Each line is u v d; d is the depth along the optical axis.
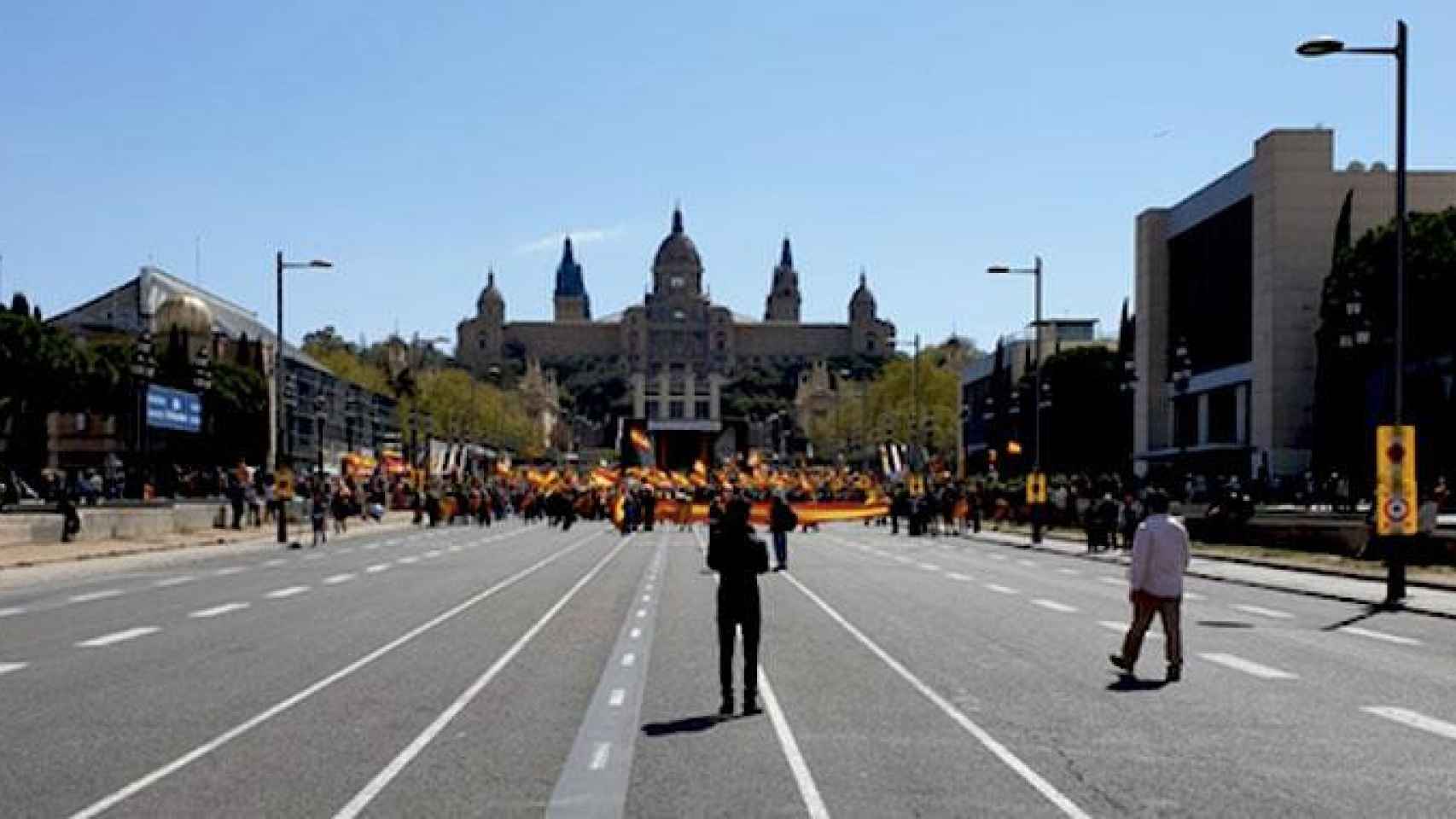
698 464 114.31
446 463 133.00
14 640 26.12
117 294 146.00
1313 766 14.20
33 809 12.19
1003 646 25.38
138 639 26.27
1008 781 13.45
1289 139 108.38
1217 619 31.22
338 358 198.12
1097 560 58.06
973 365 181.75
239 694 19.19
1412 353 89.94
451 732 16.12
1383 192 108.06
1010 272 80.25
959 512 89.88
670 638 26.48
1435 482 80.25
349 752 14.84
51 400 110.81
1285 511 77.19
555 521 103.25
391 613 31.77
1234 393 118.31
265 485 89.00
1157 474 112.19
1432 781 13.50
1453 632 28.42
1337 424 94.25
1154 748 15.20
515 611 32.44
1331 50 36.47
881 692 19.48
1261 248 110.25
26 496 88.75
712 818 11.86
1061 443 141.38
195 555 57.59
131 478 91.31
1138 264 136.25
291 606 33.88
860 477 136.88
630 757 14.64
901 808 12.27
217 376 123.44
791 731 16.25
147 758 14.48
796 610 32.97
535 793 12.86
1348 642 26.50
